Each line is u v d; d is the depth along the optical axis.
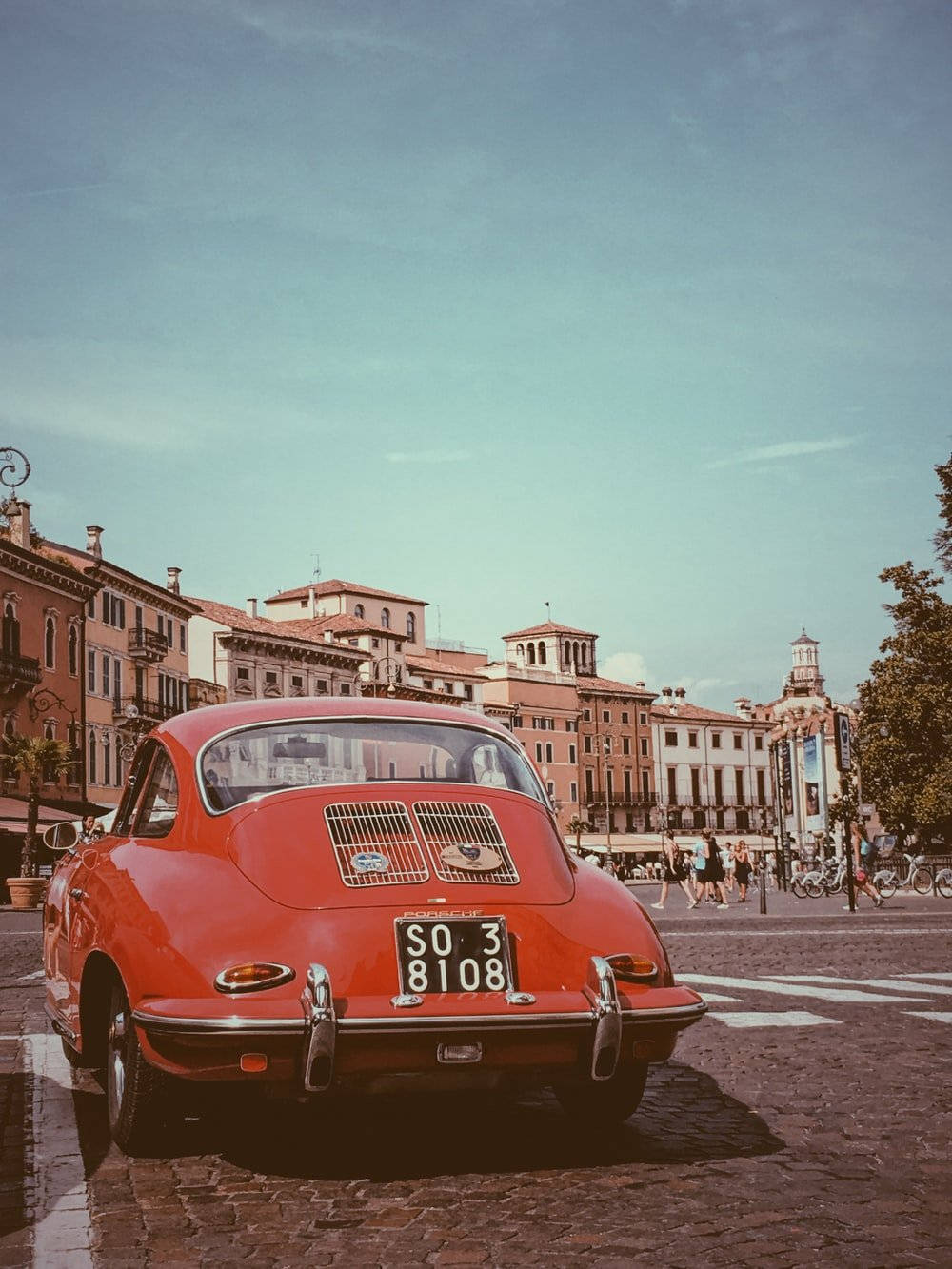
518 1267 4.18
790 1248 4.32
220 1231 4.57
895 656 47.97
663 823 118.00
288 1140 5.87
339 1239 4.47
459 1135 5.96
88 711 62.56
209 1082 5.05
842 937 20.08
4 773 53.47
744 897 37.59
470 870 5.36
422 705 6.37
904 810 47.59
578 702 113.38
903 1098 6.78
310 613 99.88
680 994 5.40
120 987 5.63
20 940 22.08
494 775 6.00
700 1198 4.92
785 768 49.94
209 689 77.06
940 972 13.92
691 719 122.12
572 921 5.40
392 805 5.57
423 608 108.19
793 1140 5.83
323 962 5.00
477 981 5.12
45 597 58.34
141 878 5.57
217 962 4.99
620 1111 5.97
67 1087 7.27
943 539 45.81
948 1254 4.25
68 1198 4.99
